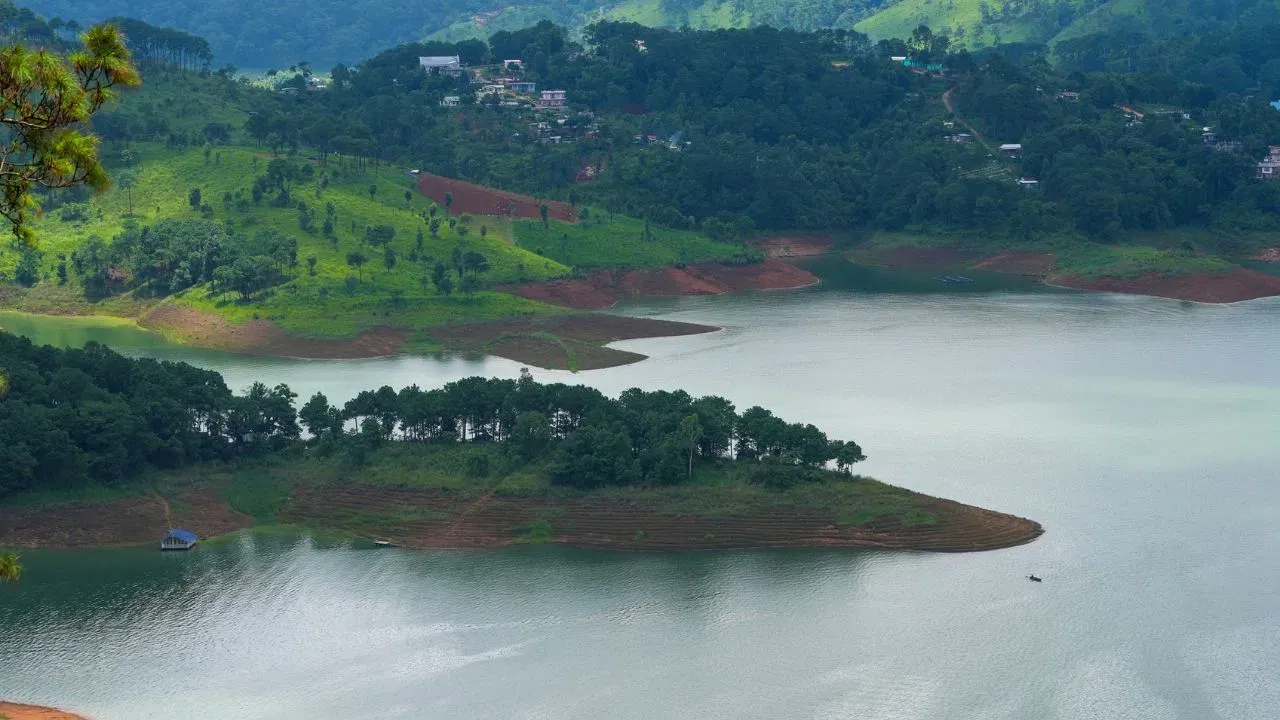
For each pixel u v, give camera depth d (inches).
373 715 5103.3
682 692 5241.1
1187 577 6210.6
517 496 7155.5
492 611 6028.5
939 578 6284.5
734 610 5994.1
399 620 5944.9
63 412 7313.0
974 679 5315.0
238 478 7534.5
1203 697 5162.4
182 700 5231.3
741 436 7539.4
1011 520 6825.8
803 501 6973.4
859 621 5846.5
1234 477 7564.0
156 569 6574.8
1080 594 6053.2
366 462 7593.5
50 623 5925.2
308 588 6318.9
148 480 7386.8
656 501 7037.4
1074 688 5231.3
